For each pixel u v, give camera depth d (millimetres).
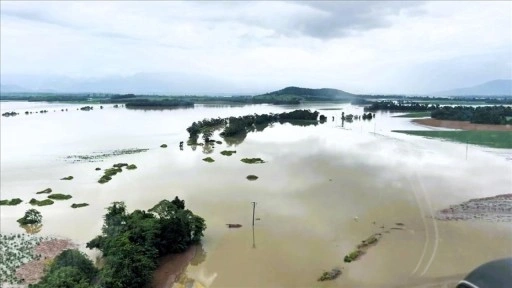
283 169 70562
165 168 74750
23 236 42156
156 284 31750
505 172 64312
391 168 68125
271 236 40375
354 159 76750
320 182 60062
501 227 40438
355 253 35375
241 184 61031
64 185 63125
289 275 32406
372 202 49594
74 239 41188
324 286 30359
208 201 52406
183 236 37719
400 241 37781
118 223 38062
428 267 32094
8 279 32594
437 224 41719
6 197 57031
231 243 39031
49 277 27922
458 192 52938
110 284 28000
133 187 60875
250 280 31891
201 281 31984
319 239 39312
